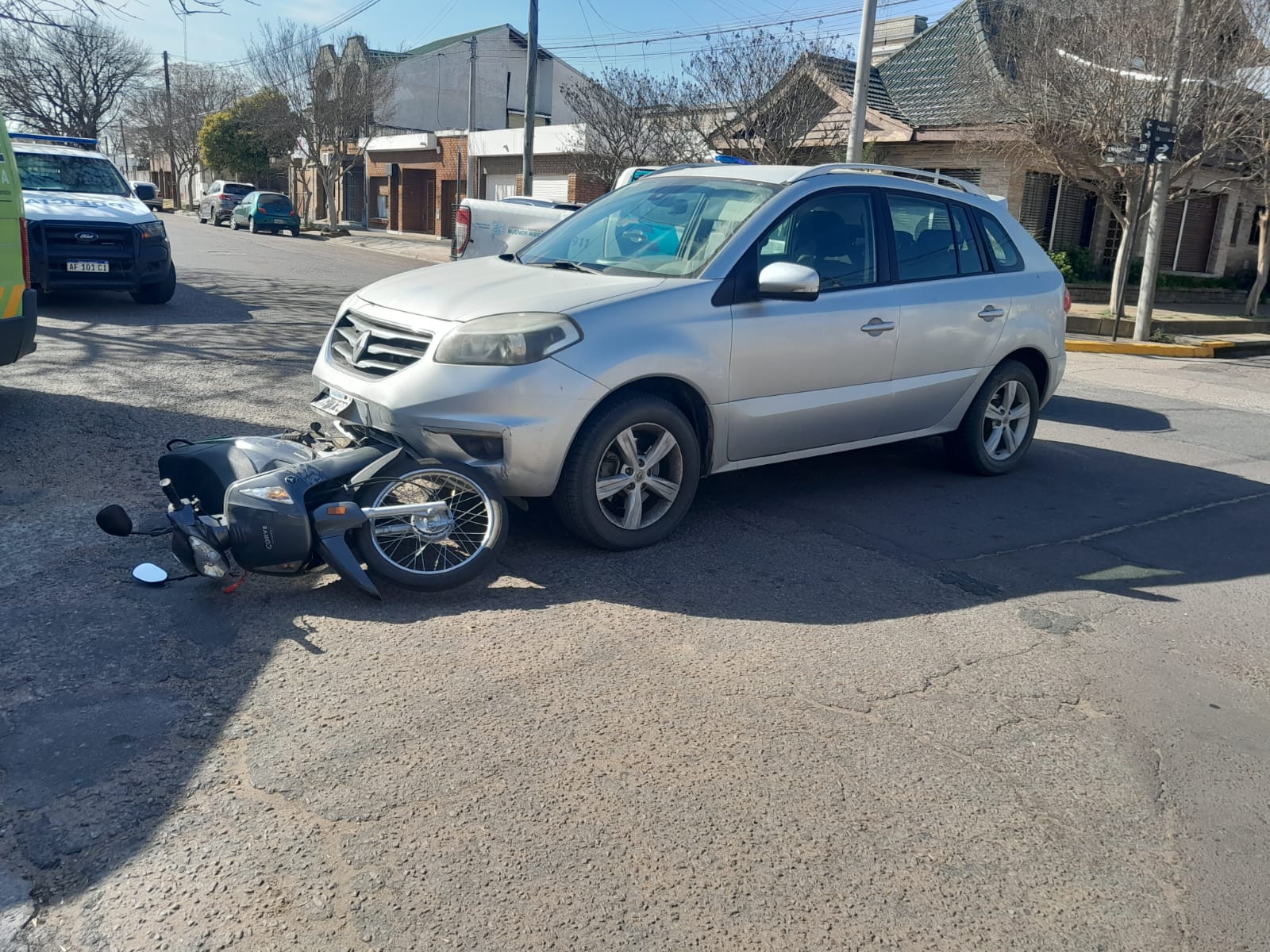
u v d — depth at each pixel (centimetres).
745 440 527
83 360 859
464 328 452
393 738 325
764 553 510
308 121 3778
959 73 2075
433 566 440
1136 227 1605
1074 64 1568
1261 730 369
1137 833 304
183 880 257
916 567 506
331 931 244
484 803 296
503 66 4588
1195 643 441
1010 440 687
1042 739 353
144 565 426
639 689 366
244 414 705
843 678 385
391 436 465
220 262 1967
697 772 318
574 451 463
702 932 252
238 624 394
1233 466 764
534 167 3219
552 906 257
